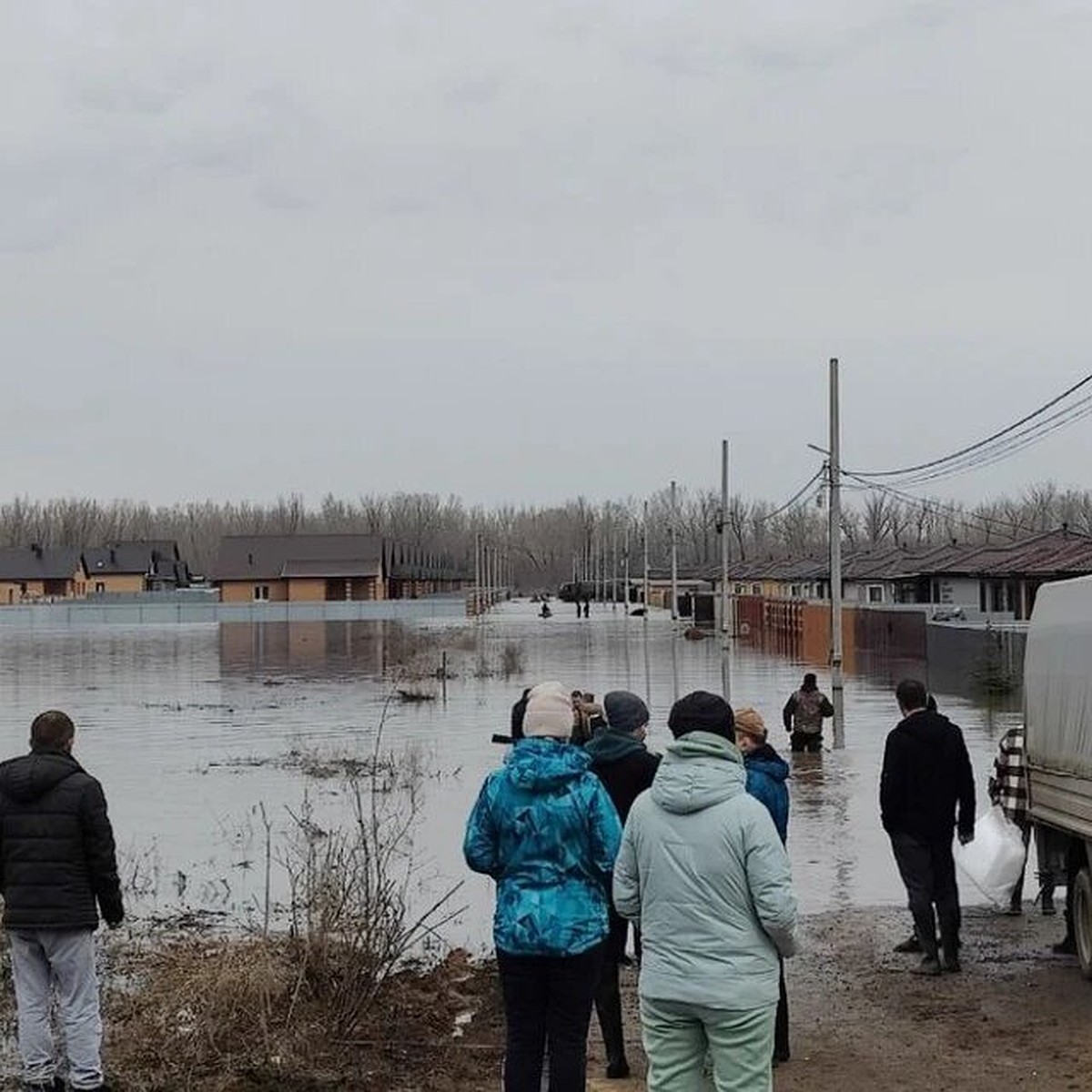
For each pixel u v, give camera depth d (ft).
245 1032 25.55
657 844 17.76
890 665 157.38
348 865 34.65
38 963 23.49
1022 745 36.70
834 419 85.66
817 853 48.08
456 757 78.38
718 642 203.82
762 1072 17.54
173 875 46.14
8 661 181.98
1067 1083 23.32
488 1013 28.22
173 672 158.10
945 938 31.42
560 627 266.57
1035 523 405.59
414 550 495.82
